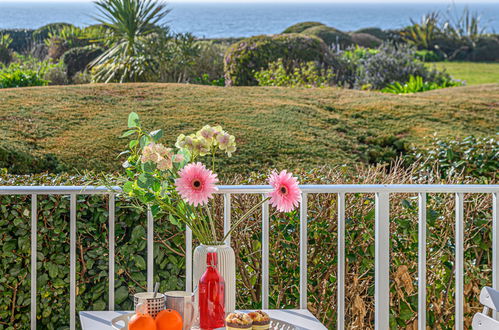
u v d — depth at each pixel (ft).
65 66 56.03
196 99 28.27
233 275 7.75
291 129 25.39
